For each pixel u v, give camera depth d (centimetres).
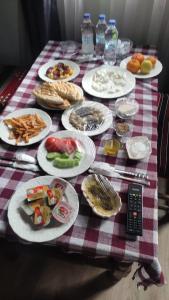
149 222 78
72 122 106
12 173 91
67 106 109
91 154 93
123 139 100
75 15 160
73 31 173
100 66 131
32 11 163
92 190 83
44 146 97
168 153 126
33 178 87
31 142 99
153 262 71
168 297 127
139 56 130
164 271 135
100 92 119
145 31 165
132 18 157
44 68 131
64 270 134
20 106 114
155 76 127
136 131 103
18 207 80
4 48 193
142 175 88
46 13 160
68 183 84
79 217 79
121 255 72
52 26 171
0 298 126
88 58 138
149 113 109
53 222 77
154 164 92
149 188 86
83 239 74
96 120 106
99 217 79
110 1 152
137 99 116
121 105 109
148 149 95
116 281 123
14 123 104
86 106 112
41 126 104
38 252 106
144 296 127
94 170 90
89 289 128
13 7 168
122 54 139
